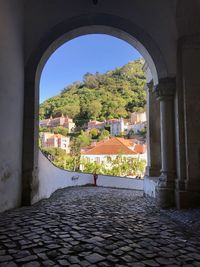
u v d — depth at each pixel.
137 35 9.09
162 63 8.85
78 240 4.44
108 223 5.77
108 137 58.06
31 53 8.91
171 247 4.24
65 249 3.98
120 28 9.16
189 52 8.40
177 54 8.62
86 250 3.96
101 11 9.20
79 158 39.41
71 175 18.05
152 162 12.12
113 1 9.25
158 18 9.02
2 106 6.93
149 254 3.88
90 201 9.52
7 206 7.21
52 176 12.91
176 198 8.11
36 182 8.97
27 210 7.23
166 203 8.25
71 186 18.03
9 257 3.64
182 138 8.30
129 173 37.56
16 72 8.08
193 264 3.56
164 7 8.98
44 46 8.95
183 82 8.37
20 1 8.48
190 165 8.05
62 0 9.19
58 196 11.41
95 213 6.95
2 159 6.90
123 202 9.38
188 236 4.95
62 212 6.96
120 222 5.92
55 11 9.13
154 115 12.54
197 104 8.23
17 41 8.20
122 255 3.80
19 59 8.39
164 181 8.53
